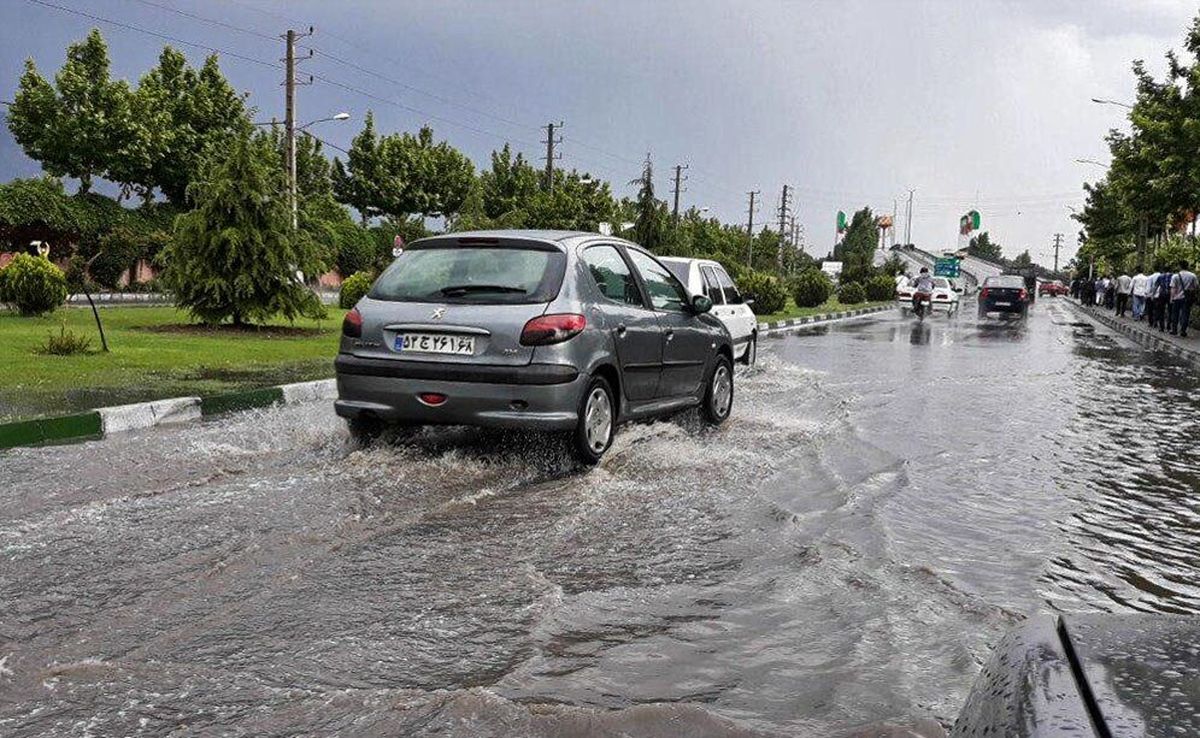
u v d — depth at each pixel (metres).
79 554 4.07
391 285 6.41
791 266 103.50
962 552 4.46
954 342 21.12
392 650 3.09
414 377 6.02
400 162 63.19
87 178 43.97
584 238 6.68
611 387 6.54
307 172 61.47
